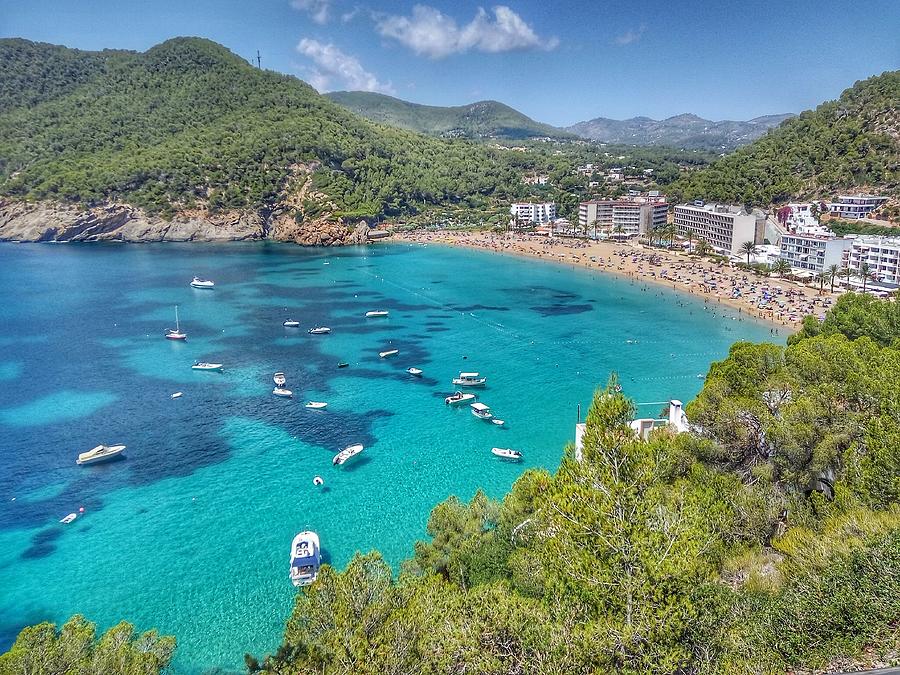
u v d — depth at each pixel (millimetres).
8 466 74750
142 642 37312
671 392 100938
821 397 46594
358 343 130125
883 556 29188
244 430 85688
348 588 29281
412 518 64562
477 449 80750
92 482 71188
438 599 30266
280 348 126188
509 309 162375
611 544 27188
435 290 187625
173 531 61938
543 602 29266
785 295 159000
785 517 40000
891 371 52219
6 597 52750
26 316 150125
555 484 36750
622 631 23922
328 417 90562
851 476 38844
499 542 43406
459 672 24188
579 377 108562
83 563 57062
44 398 97188
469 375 105688
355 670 24938
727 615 26906
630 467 32844
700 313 153625
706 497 38562
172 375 108875
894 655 25375
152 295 176625
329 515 64938
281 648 28625
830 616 27438
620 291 181500
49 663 30062
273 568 56500
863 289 151375
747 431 46219
